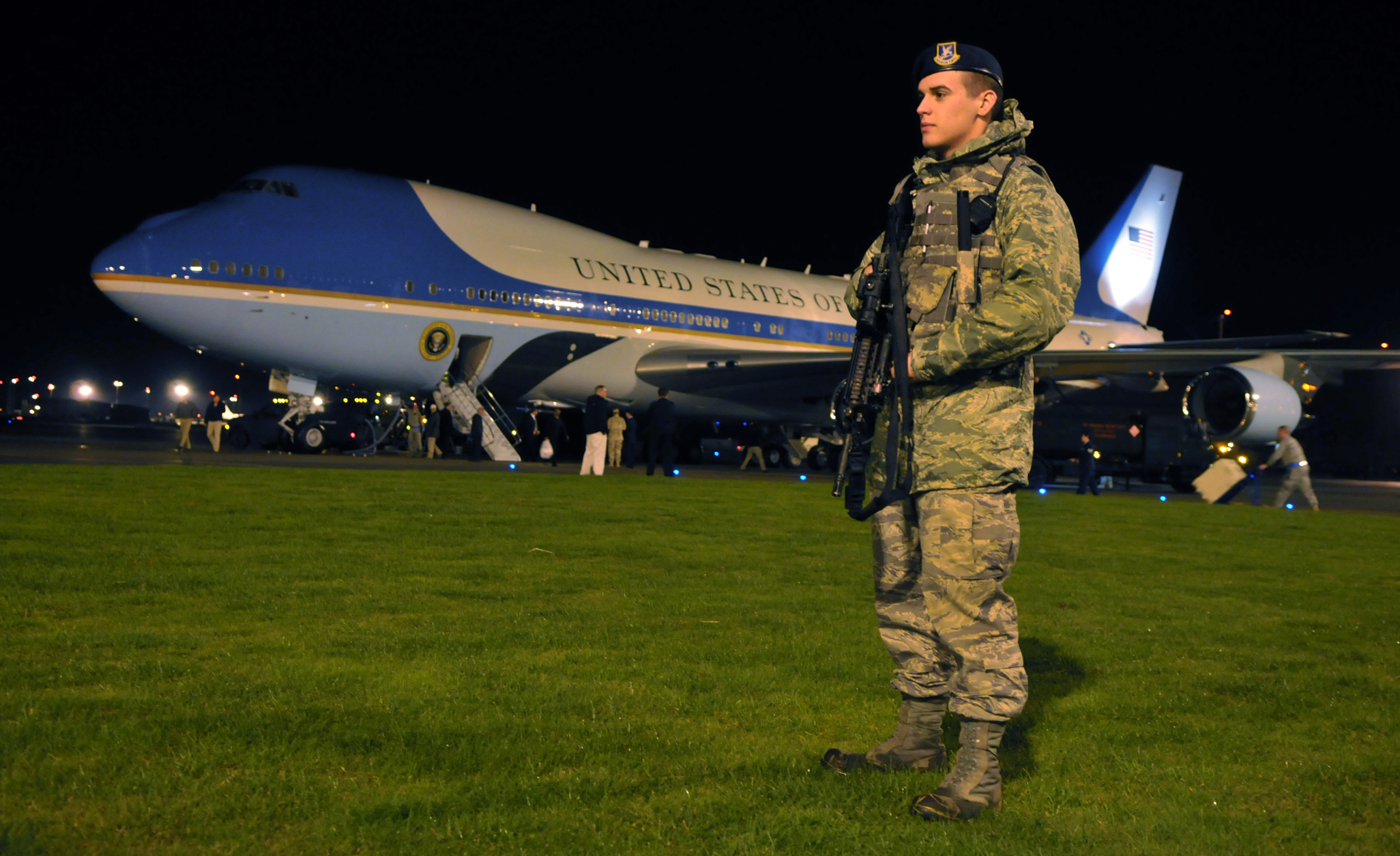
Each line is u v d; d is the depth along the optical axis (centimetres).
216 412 2027
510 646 380
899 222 269
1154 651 416
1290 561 742
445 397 2047
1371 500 1980
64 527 650
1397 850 215
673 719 294
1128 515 1171
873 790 244
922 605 266
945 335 241
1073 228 254
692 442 2789
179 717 270
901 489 251
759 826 216
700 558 640
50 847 191
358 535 675
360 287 1827
